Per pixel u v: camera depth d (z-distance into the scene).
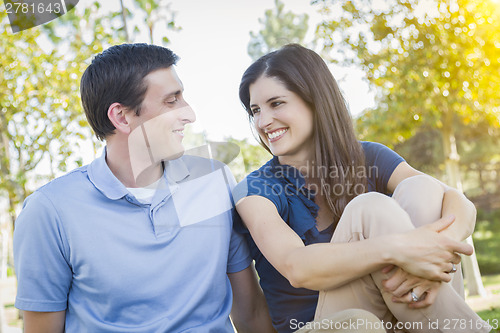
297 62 2.08
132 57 1.84
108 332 1.72
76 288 1.77
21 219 1.74
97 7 5.32
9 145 5.96
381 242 1.61
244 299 2.11
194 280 1.82
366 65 6.75
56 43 5.59
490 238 15.07
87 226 1.73
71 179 1.80
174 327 1.75
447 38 7.08
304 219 1.99
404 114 7.62
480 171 19.17
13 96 5.75
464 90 7.34
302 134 2.07
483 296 7.11
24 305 1.72
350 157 2.10
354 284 1.71
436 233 1.64
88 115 1.88
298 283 1.71
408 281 1.62
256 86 2.08
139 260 1.75
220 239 1.89
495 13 7.03
